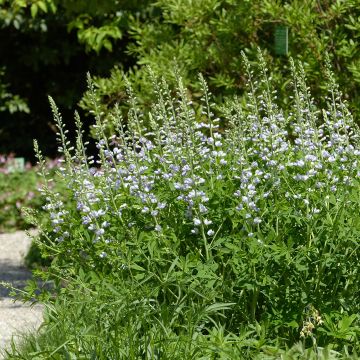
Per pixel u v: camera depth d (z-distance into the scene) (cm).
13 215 1602
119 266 641
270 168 652
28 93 2020
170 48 1068
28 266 1210
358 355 588
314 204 611
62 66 2000
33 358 592
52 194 691
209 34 1060
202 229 620
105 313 589
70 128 2027
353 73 948
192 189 641
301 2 1018
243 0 1030
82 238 664
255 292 604
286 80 997
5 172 1705
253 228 634
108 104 1128
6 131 2012
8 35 1984
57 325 611
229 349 556
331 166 647
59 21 1898
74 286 663
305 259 614
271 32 1051
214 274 607
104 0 1287
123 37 1917
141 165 691
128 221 660
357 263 618
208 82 1063
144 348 554
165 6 1170
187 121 640
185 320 585
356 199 605
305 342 610
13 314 892
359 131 665
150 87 1049
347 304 607
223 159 659
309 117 711
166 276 607
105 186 679
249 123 685
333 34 996
